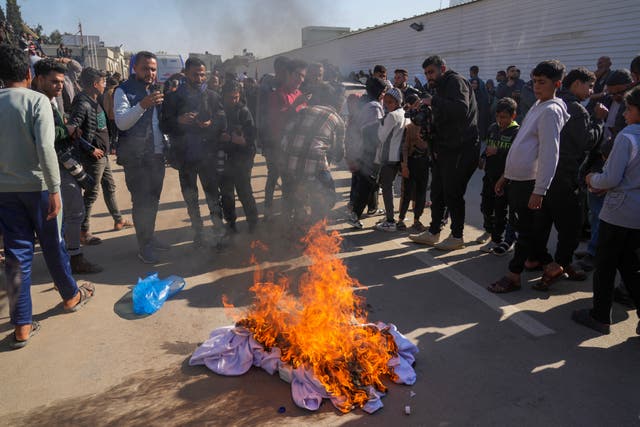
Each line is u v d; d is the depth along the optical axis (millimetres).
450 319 3082
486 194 4363
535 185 3084
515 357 2645
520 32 9500
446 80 3951
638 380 2441
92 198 4406
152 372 2492
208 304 3270
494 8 10094
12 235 2654
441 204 4371
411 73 13125
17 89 2572
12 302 2674
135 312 3133
